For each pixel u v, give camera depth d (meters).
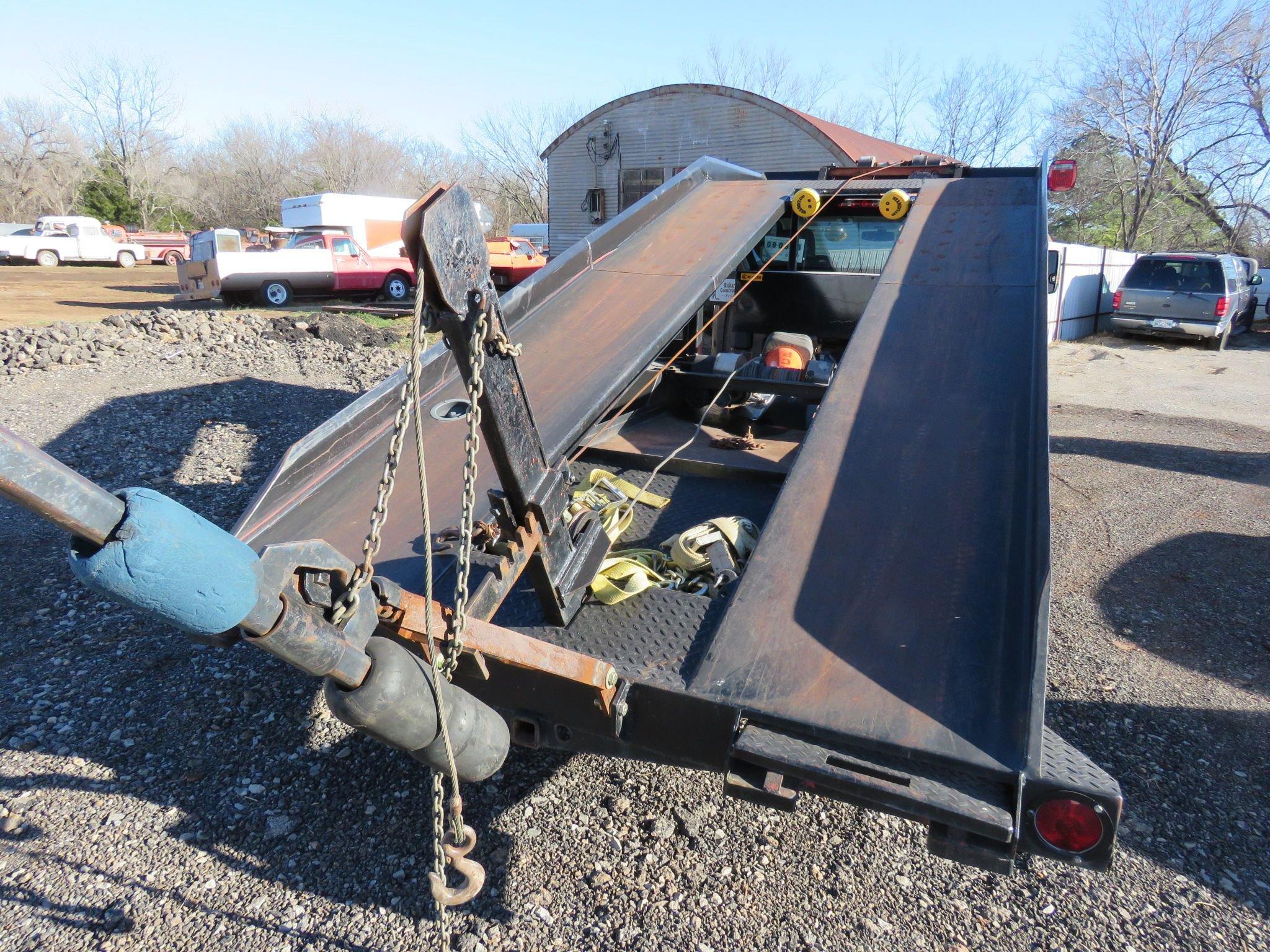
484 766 1.78
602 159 25.30
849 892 2.46
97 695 3.41
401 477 3.14
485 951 2.23
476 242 1.65
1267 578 4.86
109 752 3.04
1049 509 2.22
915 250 3.98
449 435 3.40
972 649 2.07
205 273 17.55
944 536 2.40
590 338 3.63
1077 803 1.69
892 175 5.81
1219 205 29.98
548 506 2.20
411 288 19.81
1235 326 18.36
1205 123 29.22
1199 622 4.28
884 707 1.96
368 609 1.55
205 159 68.25
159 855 2.55
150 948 2.21
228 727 3.21
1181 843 2.67
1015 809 1.72
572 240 26.75
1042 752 1.82
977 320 3.34
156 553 1.12
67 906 2.34
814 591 2.29
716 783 2.94
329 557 1.45
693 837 2.67
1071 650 3.95
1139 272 16.56
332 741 3.14
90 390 8.40
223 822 2.70
